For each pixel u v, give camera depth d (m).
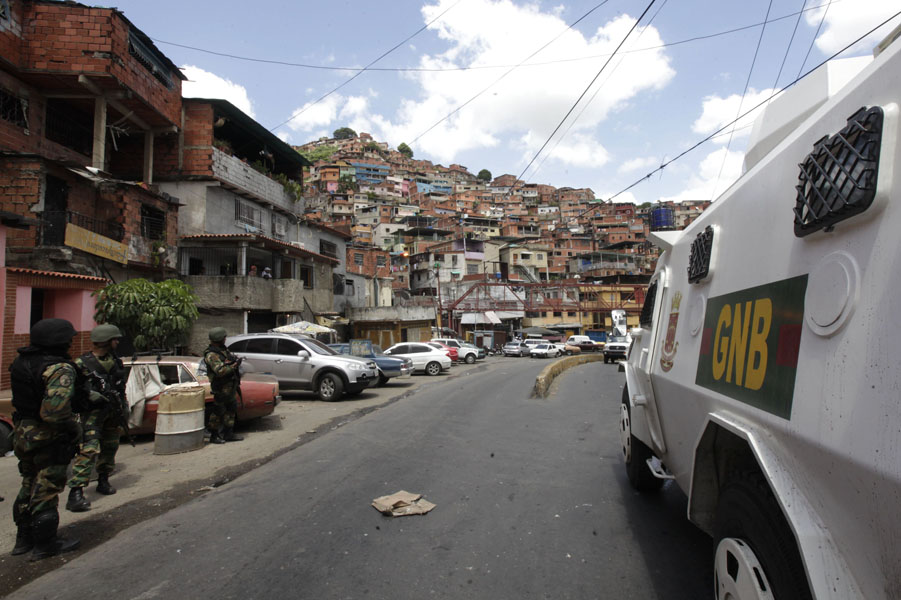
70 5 16.91
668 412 3.63
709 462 2.84
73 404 4.15
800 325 1.91
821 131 2.00
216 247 21.73
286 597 3.19
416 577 3.43
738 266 2.56
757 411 2.15
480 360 37.16
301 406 12.19
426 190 134.75
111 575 3.53
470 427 8.97
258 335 13.87
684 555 3.76
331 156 130.12
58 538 4.00
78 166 15.88
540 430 8.70
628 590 3.25
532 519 4.52
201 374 8.65
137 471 6.25
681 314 3.47
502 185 136.00
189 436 7.25
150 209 19.56
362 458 6.70
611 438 8.03
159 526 4.43
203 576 3.48
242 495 5.25
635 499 5.05
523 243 72.56
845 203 1.62
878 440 1.40
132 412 7.75
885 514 1.38
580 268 74.06
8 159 14.85
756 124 3.19
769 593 1.96
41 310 13.47
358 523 4.42
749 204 2.55
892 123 1.55
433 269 58.41
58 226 15.34
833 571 1.58
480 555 3.78
